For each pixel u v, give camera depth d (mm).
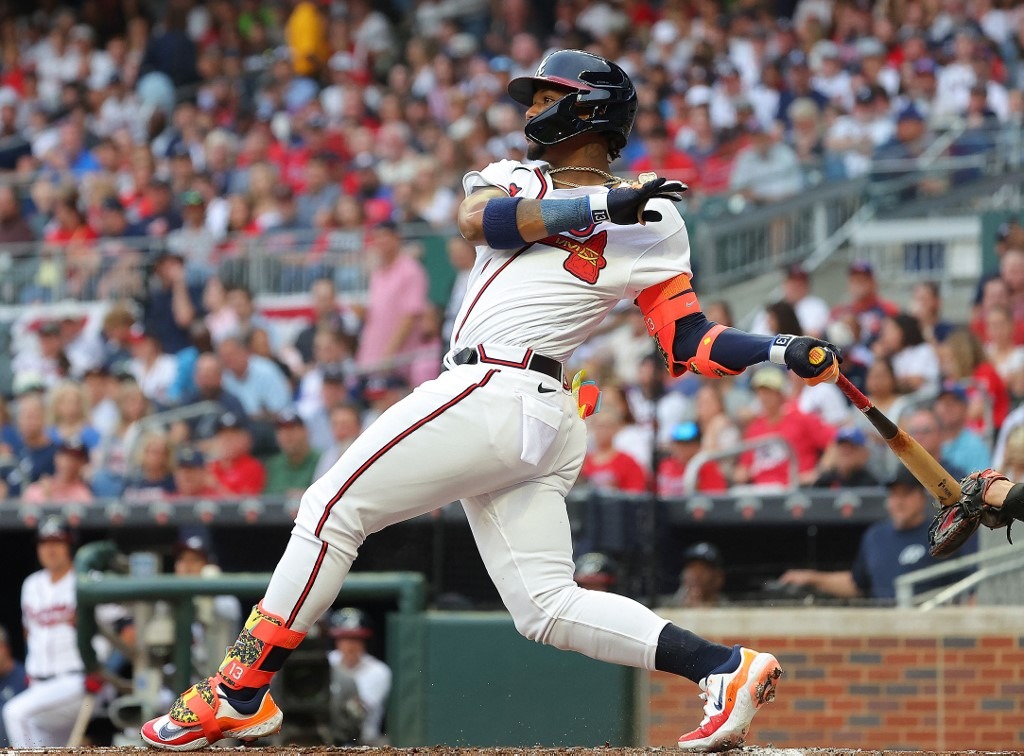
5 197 46625
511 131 46875
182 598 22875
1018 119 40875
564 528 12930
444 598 23578
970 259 36812
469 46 55562
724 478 26688
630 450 28234
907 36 47500
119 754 12938
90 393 35375
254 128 52281
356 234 36406
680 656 12500
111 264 39438
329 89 54312
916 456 12805
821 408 28266
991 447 25438
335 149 48625
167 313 37656
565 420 12805
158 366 36875
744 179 41219
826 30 49656
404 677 22625
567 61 12922
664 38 52531
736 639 22969
